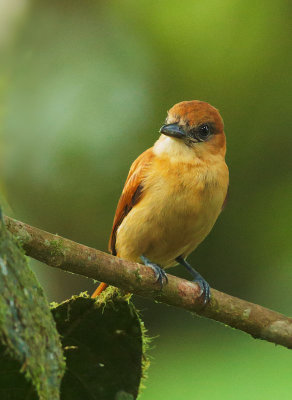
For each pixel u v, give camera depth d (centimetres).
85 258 525
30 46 1231
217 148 779
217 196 748
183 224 739
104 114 1387
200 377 1169
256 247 1560
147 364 458
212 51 1562
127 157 1417
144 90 1456
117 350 438
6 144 1208
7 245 339
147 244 760
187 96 1527
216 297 611
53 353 332
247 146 1566
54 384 324
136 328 441
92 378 432
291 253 1539
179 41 1553
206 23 1571
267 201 1564
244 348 1234
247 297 1530
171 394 1120
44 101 1244
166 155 757
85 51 1385
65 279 1429
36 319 329
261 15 1584
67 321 439
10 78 1200
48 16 1269
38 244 500
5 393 353
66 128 1292
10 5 1212
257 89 1569
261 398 1074
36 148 1250
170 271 1555
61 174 1335
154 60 1519
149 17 1550
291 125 1562
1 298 306
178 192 729
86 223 1457
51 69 1273
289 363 1155
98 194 1423
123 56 1470
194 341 1350
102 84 1396
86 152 1359
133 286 565
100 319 440
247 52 1573
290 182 1556
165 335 1422
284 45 1584
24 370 302
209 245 1566
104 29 1445
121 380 434
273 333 616
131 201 767
